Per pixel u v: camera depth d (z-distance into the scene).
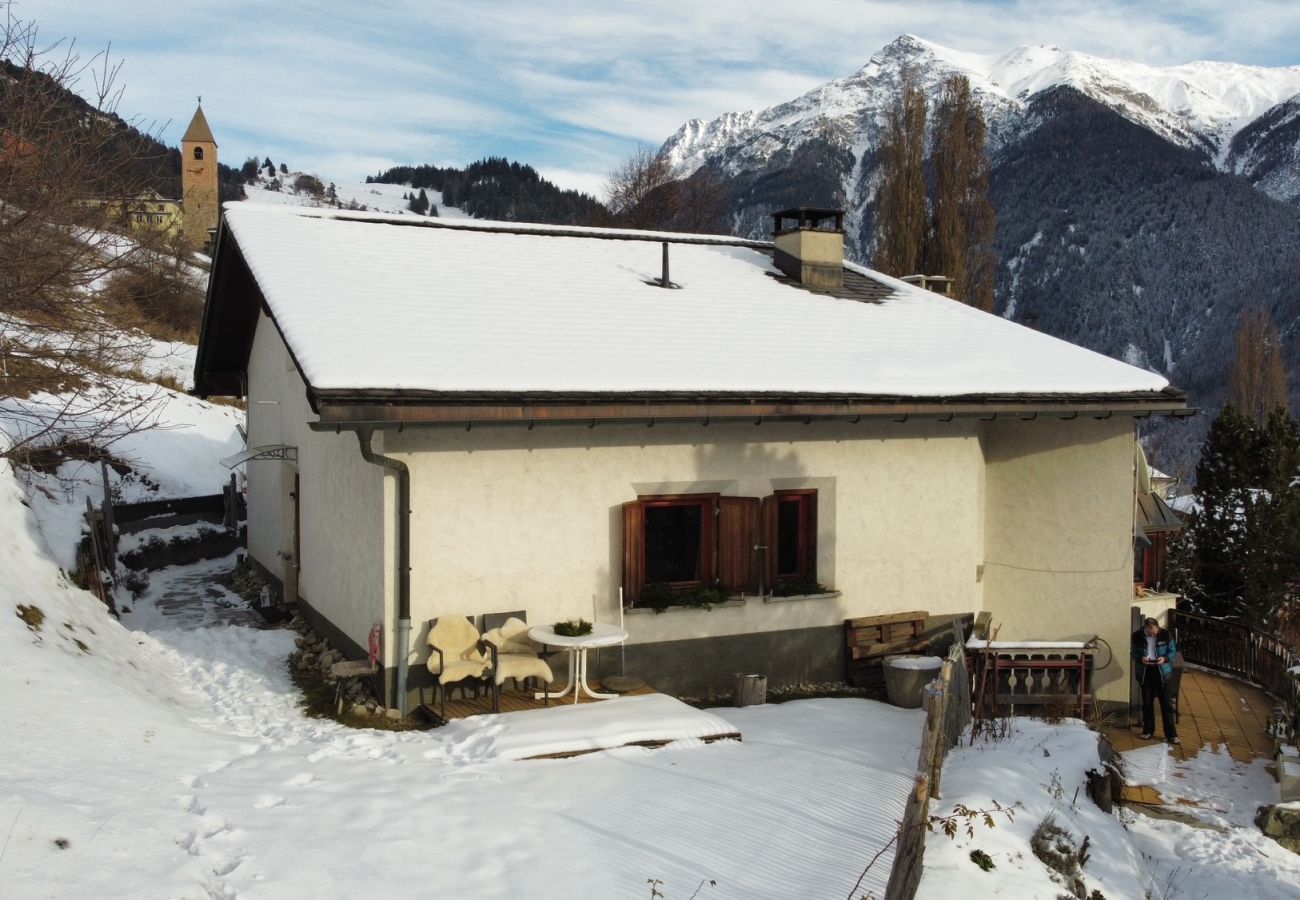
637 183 50.41
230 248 14.80
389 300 11.38
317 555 12.94
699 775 7.95
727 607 11.76
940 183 32.50
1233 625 16.06
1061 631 13.37
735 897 5.91
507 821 6.82
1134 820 9.53
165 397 26.73
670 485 11.41
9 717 7.21
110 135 14.12
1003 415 12.24
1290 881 8.32
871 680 12.47
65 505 15.71
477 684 10.32
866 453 12.55
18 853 5.36
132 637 12.36
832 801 7.46
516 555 10.55
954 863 6.39
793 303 14.50
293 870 5.85
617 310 12.62
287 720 9.64
